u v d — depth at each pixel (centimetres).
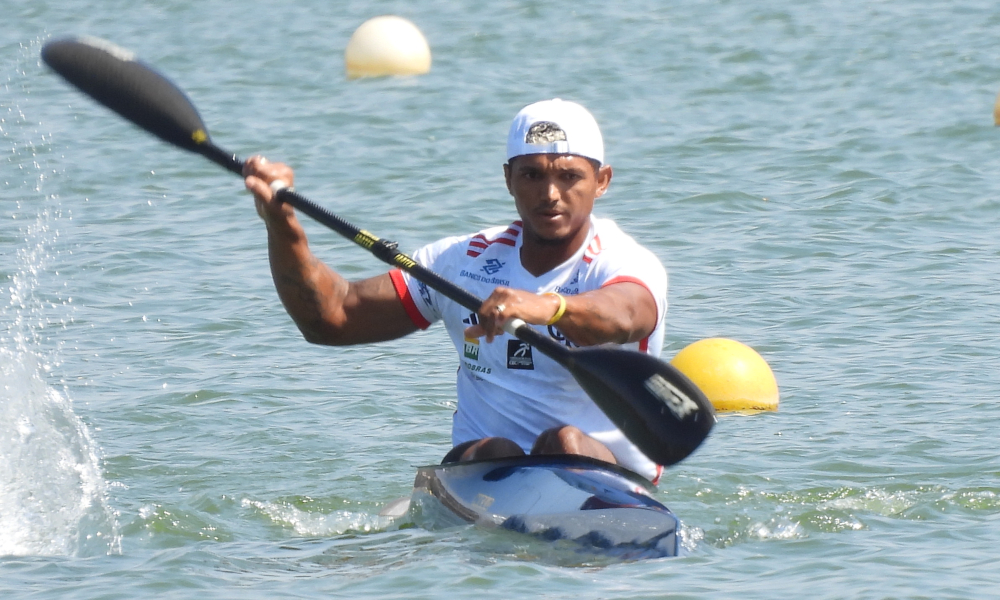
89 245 3912
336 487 2195
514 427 1844
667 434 1634
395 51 6738
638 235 3975
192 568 1716
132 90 1727
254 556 1778
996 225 4012
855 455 2333
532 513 1739
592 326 1605
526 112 1728
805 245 3819
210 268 3706
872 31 7356
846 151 4966
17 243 3931
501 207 4338
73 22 8325
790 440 2442
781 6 8125
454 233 4059
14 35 7919
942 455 2314
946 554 1752
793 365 2895
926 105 5741
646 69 6681
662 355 2958
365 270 3712
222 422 2575
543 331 1770
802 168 4747
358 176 4791
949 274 3512
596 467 1797
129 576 1683
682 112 5759
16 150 5116
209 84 6594
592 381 1620
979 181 4525
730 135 5284
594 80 6488
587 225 1780
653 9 8188
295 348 3075
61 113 5741
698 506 2048
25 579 1686
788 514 1980
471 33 7738
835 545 1806
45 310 3325
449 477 1859
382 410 2661
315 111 5928
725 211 4225
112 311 3331
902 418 2539
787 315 3228
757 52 6944
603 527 1703
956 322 3130
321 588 1606
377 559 1716
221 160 1755
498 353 1819
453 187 4600
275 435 2498
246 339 3130
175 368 2923
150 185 4653
